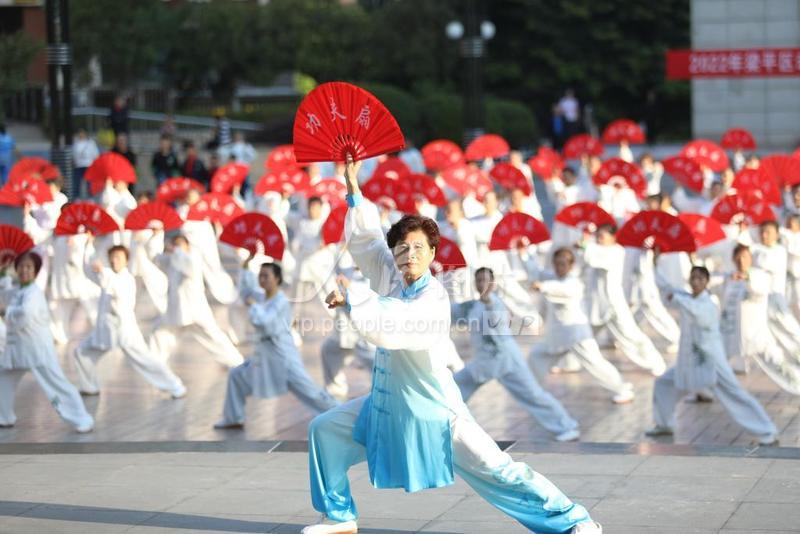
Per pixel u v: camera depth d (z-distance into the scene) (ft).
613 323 65.51
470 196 91.30
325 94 33.42
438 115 181.68
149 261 68.54
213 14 208.23
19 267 54.85
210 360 71.92
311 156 33.96
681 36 235.20
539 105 233.35
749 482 39.68
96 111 171.32
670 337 72.28
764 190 85.81
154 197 92.02
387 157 118.62
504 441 46.98
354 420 33.81
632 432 54.49
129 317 61.82
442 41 213.46
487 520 36.50
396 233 32.60
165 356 67.00
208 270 80.53
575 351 59.47
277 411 59.21
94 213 65.21
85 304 77.41
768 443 52.08
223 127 161.48
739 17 177.37
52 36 105.81
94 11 181.27
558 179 108.99
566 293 58.95
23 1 175.94
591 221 68.39
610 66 232.53
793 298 71.97
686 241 58.44
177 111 199.62
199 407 60.18
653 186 109.19
